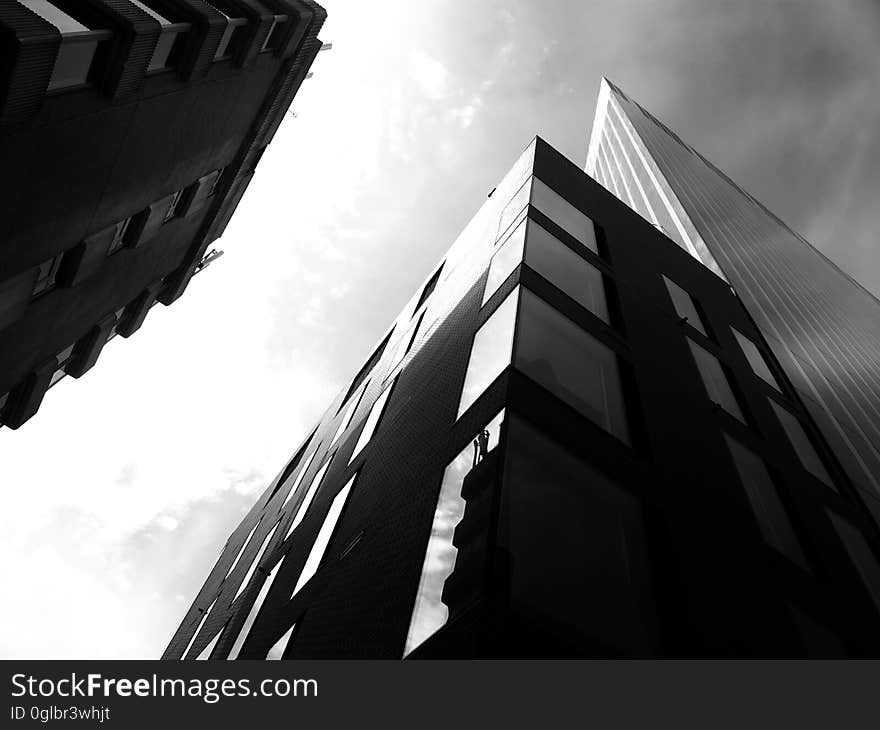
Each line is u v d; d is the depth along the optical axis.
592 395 12.25
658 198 52.88
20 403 21.55
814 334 36.47
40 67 11.85
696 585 9.47
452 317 18.00
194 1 17.19
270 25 20.36
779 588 11.28
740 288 32.06
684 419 14.05
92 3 13.41
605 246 19.73
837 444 20.73
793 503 14.80
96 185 16.39
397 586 9.49
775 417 19.05
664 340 16.97
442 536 9.23
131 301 26.34
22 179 13.35
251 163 27.31
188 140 20.12
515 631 6.93
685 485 11.63
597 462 10.35
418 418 14.69
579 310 14.59
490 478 8.79
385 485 13.85
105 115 14.87
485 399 11.12
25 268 15.72
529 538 8.13
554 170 21.80
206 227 27.45
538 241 16.17
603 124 86.38
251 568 28.86
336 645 10.47
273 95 24.38
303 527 22.03
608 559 8.84
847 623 11.74
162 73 16.38
